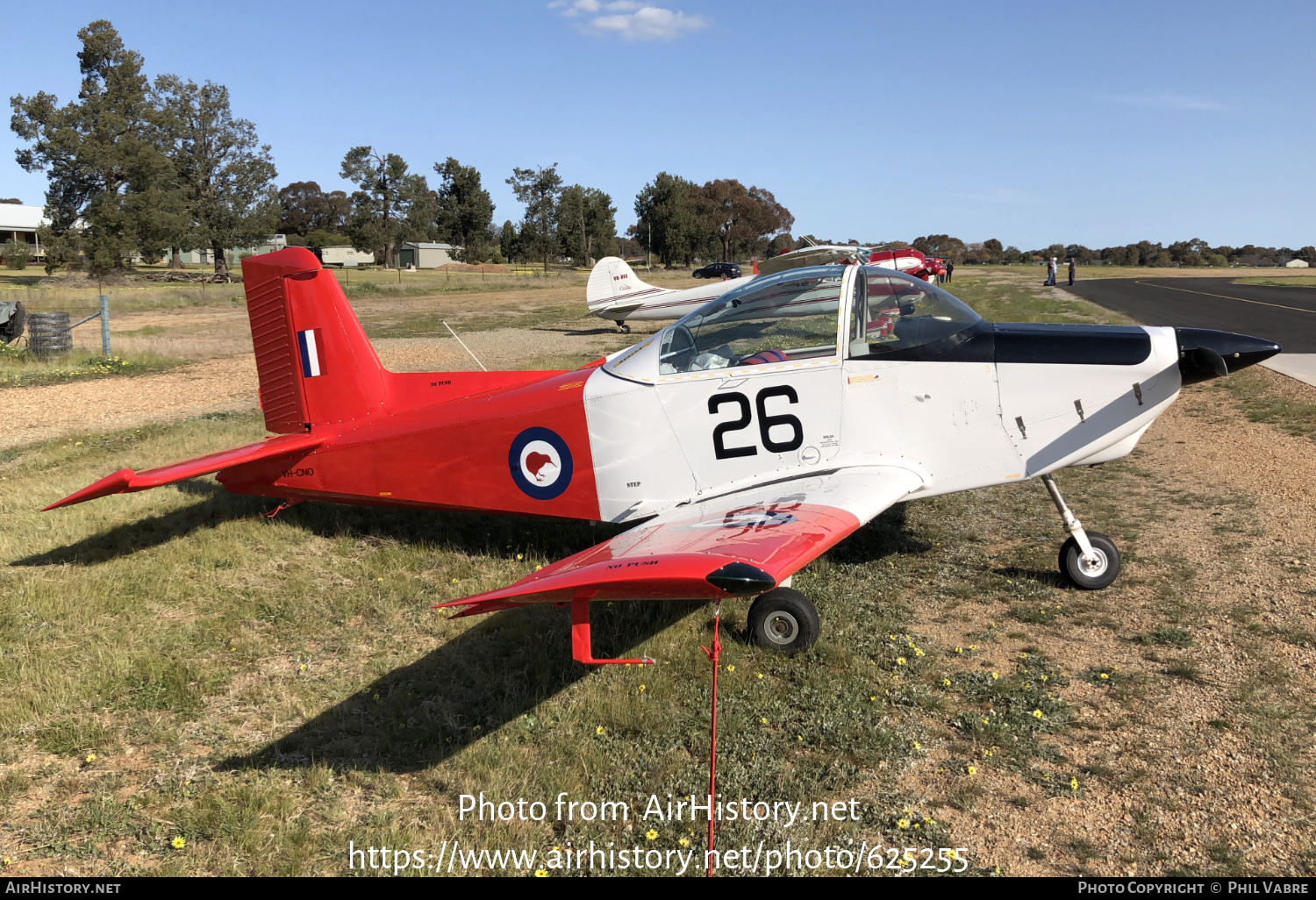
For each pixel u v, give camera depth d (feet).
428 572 17.63
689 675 13.07
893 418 15.71
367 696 12.65
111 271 171.01
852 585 16.55
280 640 14.61
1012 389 15.42
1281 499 20.61
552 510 17.70
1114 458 15.72
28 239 298.15
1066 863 8.98
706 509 15.08
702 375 16.31
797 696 12.46
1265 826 9.32
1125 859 8.98
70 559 17.93
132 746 11.46
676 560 10.10
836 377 15.74
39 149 173.78
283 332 19.35
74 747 11.34
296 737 11.58
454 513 21.06
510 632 14.23
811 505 13.42
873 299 15.74
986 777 10.49
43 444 29.19
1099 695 12.24
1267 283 141.18
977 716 11.80
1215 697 11.93
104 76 183.52
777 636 13.73
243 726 11.96
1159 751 10.78
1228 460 24.71
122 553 18.35
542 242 284.20
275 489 19.80
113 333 73.51
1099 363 15.14
